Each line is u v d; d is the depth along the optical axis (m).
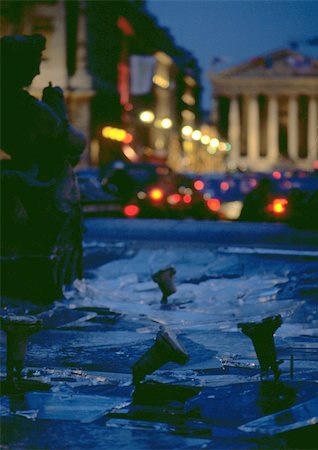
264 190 39.00
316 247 24.03
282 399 9.41
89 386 10.18
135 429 8.32
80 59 119.56
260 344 10.34
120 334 14.16
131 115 140.12
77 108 119.38
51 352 12.59
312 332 14.20
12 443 7.79
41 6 119.12
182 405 9.29
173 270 17.91
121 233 27.03
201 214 51.25
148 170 56.44
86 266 21.88
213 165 179.88
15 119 16.97
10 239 17.41
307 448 7.95
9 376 10.29
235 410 9.04
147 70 99.38
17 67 16.69
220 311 16.64
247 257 22.28
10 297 17.34
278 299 17.92
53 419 8.65
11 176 17.02
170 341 10.09
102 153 123.94
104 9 127.06
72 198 18.00
